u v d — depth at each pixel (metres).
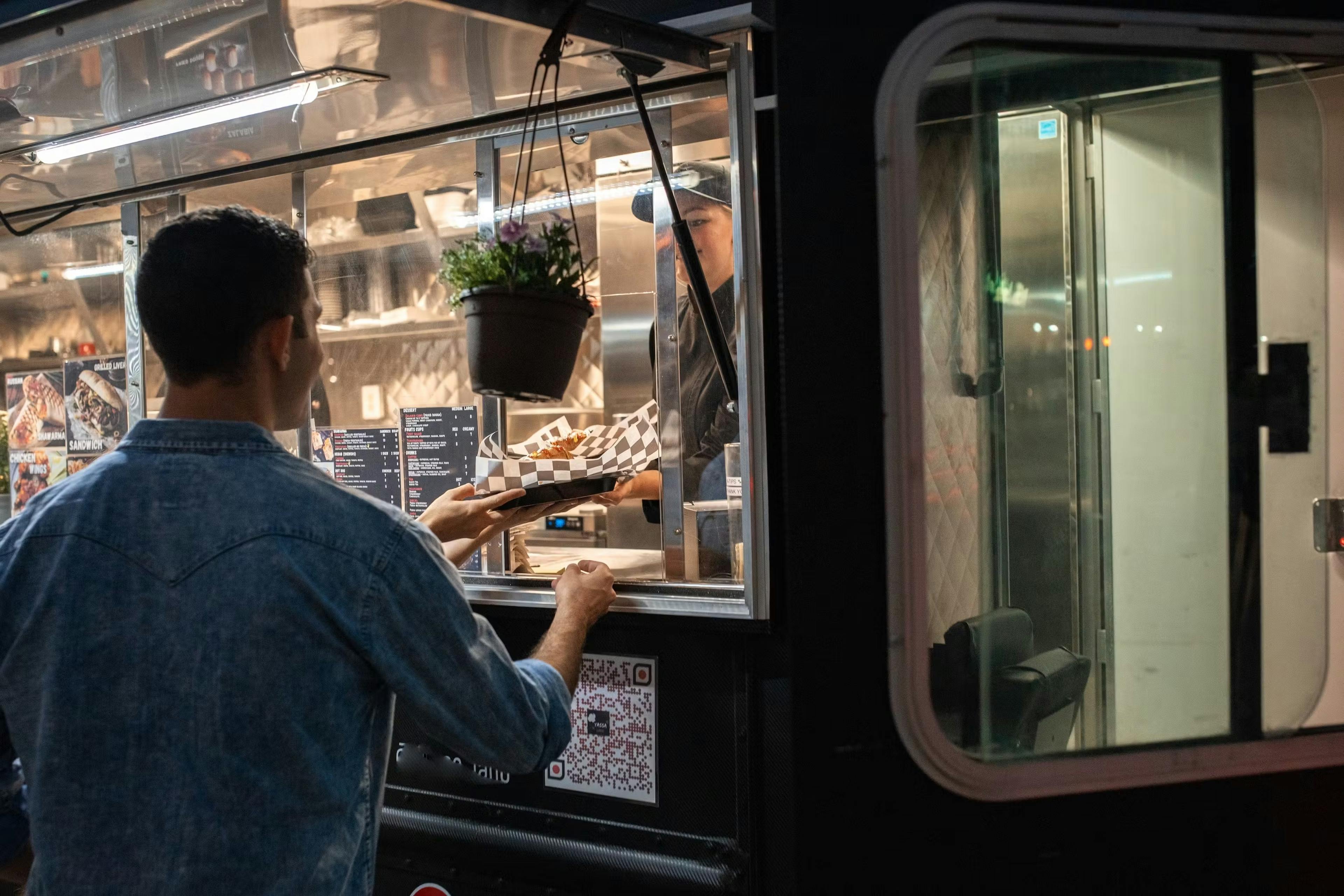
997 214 2.01
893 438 1.30
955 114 1.57
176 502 1.10
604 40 1.66
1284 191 1.55
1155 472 1.75
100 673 1.06
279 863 1.04
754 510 1.83
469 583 2.21
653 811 1.99
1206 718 1.54
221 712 1.04
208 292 1.12
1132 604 1.78
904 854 1.32
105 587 1.07
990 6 1.30
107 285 3.24
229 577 1.06
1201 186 1.56
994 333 2.02
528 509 1.91
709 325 1.84
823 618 1.29
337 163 2.47
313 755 1.07
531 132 2.19
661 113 2.02
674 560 2.05
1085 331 2.05
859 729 1.30
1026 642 1.92
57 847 1.05
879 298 1.29
